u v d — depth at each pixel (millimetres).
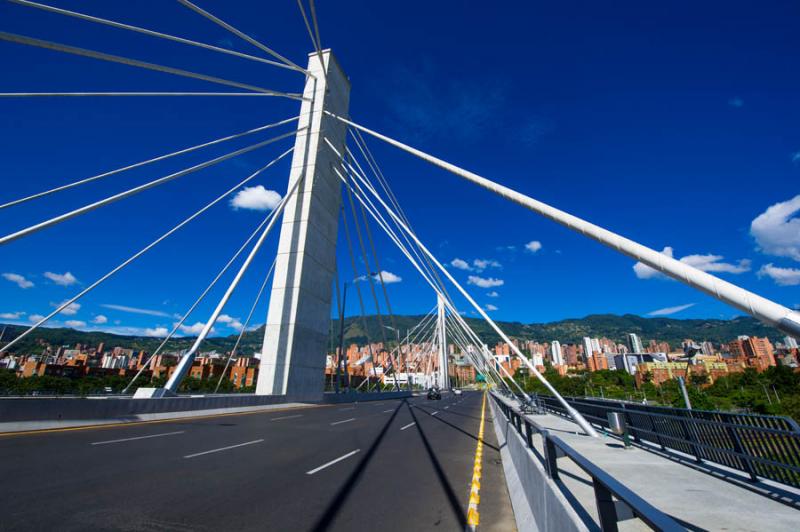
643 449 9836
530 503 4812
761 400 61906
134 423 14555
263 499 6012
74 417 13031
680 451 8789
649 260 5336
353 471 8109
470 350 94938
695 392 63219
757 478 6242
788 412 51000
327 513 5492
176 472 7445
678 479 6492
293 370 28422
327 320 33969
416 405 34094
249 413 20984
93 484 6395
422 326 124938
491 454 10711
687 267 4730
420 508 5852
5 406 11273
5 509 5102
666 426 9414
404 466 8805
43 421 12062
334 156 36906
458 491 6852
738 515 4605
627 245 5785
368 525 5109
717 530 4125
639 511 1583
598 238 6445
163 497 5895
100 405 13969
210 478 7113
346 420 18641
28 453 8523
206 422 15953
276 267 31062
